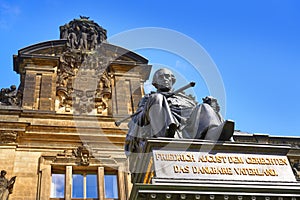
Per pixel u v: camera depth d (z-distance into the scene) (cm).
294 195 805
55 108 2672
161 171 833
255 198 789
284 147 932
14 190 2130
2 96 2669
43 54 2978
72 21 3272
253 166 887
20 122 2406
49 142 2408
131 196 792
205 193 775
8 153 2277
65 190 2216
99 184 2270
